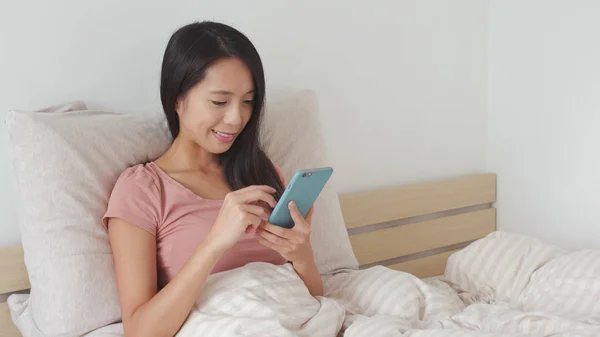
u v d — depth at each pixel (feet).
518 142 8.29
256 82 4.98
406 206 7.78
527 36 8.05
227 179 5.43
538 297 5.64
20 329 5.28
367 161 7.64
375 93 7.61
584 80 7.47
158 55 6.17
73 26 5.74
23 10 5.52
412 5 7.79
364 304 5.31
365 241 7.47
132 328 4.49
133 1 5.99
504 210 8.57
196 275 4.42
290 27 6.89
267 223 4.67
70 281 4.85
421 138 8.09
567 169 7.75
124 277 4.69
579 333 4.25
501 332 4.65
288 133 6.21
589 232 7.58
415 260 7.98
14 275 5.50
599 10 7.24
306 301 4.73
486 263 6.29
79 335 4.91
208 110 4.86
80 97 5.83
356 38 7.38
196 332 4.38
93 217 4.99
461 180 8.25
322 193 6.29
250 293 4.52
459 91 8.36
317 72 7.13
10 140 4.97
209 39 4.83
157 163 5.27
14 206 5.62
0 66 5.47
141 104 6.14
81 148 5.06
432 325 4.94
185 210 5.05
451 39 8.19
